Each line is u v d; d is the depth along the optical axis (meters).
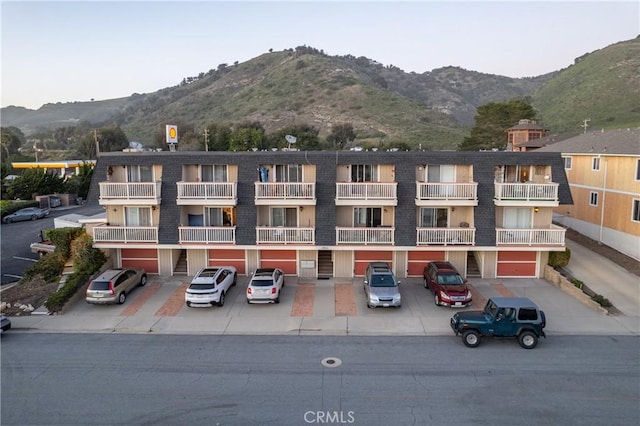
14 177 68.56
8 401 16.02
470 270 29.77
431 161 27.98
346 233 27.77
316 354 19.38
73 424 14.67
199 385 16.91
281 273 27.91
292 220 29.34
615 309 23.84
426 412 15.03
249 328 22.22
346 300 25.78
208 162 28.48
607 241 33.69
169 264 30.08
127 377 17.61
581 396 15.90
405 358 18.89
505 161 27.88
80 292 26.27
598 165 34.84
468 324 19.80
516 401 15.62
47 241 36.72
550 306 24.53
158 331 22.08
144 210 29.45
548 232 27.50
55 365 18.67
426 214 29.02
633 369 17.81
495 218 27.88
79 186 64.56
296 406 15.43
